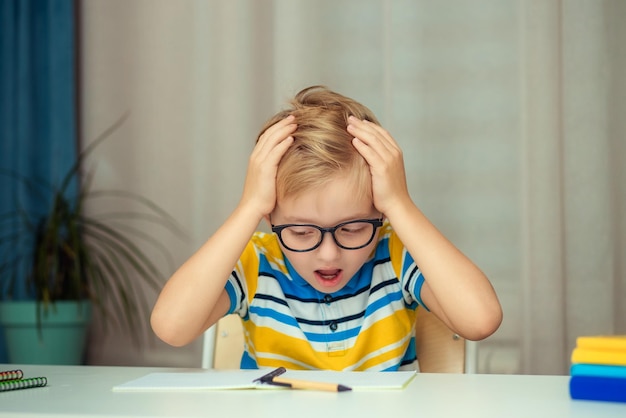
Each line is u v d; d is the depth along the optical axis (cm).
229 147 285
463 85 269
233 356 135
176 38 291
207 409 69
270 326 125
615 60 259
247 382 83
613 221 258
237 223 113
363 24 276
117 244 291
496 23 268
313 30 278
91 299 275
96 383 89
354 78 276
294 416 66
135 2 296
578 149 261
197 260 113
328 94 126
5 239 296
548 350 259
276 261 129
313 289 126
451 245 113
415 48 272
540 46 264
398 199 113
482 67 268
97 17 299
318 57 278
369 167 112
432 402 72
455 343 130
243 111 284
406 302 127
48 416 67
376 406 70
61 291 271
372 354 125
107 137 297
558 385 82
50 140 298
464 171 268
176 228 290
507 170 266
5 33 300
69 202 293
